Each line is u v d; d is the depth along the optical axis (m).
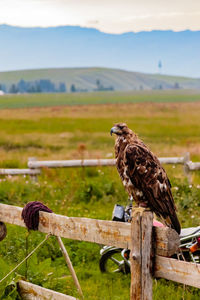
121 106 129.50
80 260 7.93
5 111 109.06
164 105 133.62
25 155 26.14
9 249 7.90
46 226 5.31
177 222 5.77
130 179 5.84
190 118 88.31
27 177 15.00
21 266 6.02
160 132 57.31
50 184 13.85
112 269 7.70
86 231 4.79
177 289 6.53
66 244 8.32
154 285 6.59
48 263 6.25
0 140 37.06
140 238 4.14
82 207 11.90
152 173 5.67
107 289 6.59
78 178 13.98
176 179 12.95
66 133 52.19
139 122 78.00
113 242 4.49
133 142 5.95
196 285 3.85
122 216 6.63
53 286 6.18
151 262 4.16
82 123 73.62
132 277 4.21
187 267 3.91
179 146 31.59
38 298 5.33
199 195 11.98
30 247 7.88
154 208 5.80
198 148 27.55
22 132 54.84
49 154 27.02
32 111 111.06
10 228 9.16
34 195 12.86
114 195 12.91
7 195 12.70
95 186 12.82
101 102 175.12
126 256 6.93
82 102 175.25
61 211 11.16
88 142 40.84
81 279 7.07
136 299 4.18
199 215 10.71
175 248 4.11
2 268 6.05
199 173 15.34
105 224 4.57
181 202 11.45
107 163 13.99
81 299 5.26
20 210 5.61
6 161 20.11
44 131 58.28
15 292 5.53
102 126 69.31
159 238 4.11
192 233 6.42
